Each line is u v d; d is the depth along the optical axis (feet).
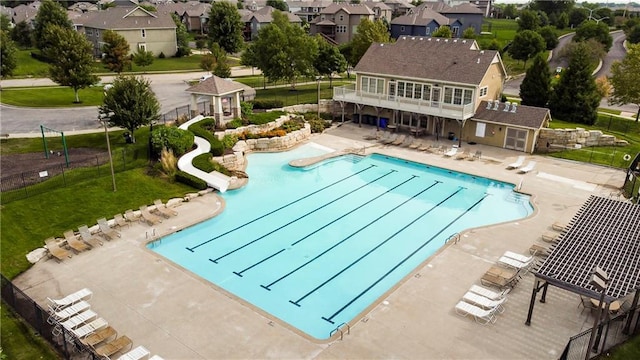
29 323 57.11
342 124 156.76
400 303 62.34
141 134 129.39
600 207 71.10
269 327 57.98
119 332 56.65
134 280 67.92
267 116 141.38
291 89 198.59
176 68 250.98
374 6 384.88
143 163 108.37
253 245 81.15
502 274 66.80
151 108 116.88
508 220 91.50
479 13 353.51
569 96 149.18
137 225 85.10
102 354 51.11
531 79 155.22
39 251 74.79
